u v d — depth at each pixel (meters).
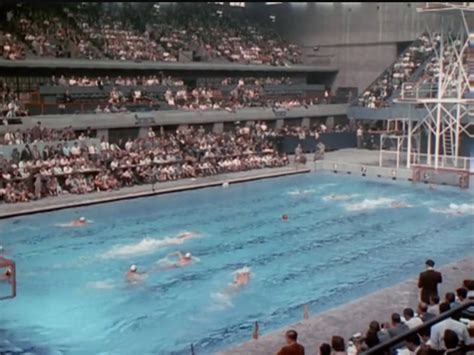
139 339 14.87
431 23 49.91
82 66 41.16
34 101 37.28
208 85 49.34
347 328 13.56
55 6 45.00
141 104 40.41
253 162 40.38
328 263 21.08
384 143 47.94
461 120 39.72
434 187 35.88
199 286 18.66
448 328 7.29
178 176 36.47
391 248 22.97
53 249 22.58
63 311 16.62
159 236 24.52
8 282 18.92
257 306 17.00
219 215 28.41
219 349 14.24
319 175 40.06
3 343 14.60
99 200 30.59
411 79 46.62
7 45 38.97
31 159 31.77
